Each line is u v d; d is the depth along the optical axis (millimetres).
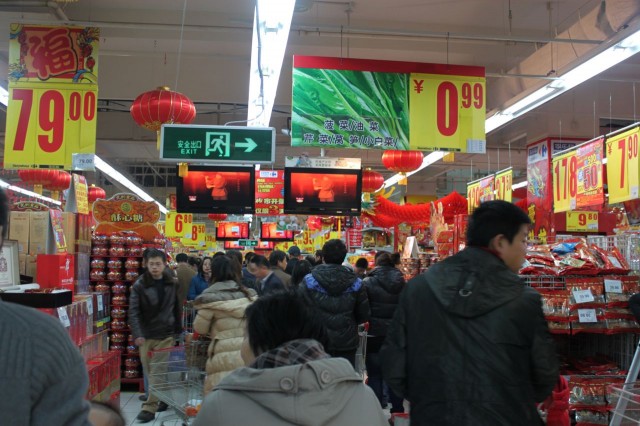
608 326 4109
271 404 1325
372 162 19219
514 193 19484
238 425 1324
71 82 6363
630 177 5934
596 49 5844
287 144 16156
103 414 1653
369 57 9344
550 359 1875
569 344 4656
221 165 9703
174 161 5539
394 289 5305
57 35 6418
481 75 6758
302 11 7559
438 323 1904
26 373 1060
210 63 9734
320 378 1376
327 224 17469
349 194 10078
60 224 4957
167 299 5727
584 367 4336
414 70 6691
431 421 1836
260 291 6102
